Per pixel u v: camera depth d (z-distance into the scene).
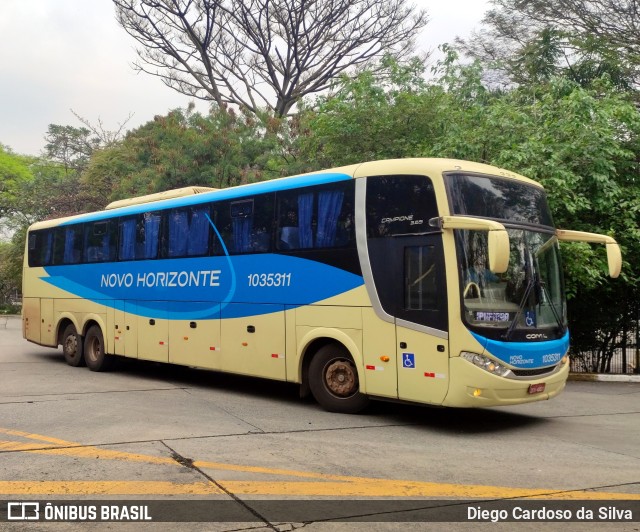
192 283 11.49
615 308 14.23
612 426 8.78
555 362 8.45
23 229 34.97
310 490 5.63
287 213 9.91
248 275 10.40
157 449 6.94
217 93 31.03
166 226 12.24
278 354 9.84
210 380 12.78
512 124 13.43
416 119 16.22
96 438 7.43
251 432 7.87
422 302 8.09
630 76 18.92
